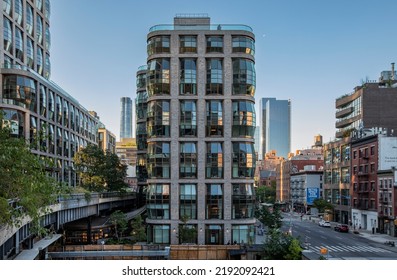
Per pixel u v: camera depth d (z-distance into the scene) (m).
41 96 73.00
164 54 60.84
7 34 67.38
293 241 43.06
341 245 61.25
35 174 24.47
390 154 79.31
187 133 60.22
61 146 84.88
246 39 61.03
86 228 70.44
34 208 23.34
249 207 60.16
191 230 58.00
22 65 71.56
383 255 51.88
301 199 136.12
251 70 61.12
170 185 60.00
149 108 61.81
